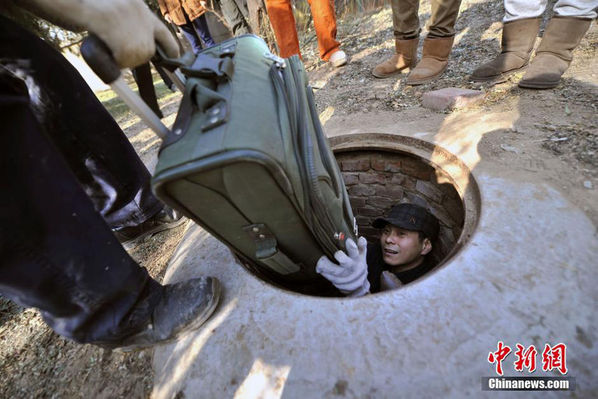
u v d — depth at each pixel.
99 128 1.17
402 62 2.24
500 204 1.01
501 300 0.77
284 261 0.86
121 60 0.59
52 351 1.08
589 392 0.64
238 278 0.98
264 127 0.63
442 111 1.64
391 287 1.48
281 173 0.61
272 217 0.75
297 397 0.71
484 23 2.67
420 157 1.46
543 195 1.00
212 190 0.64
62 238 0.64
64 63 1.05
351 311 0.81
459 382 0.67
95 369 0.97
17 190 0.58
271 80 0.79
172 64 0.67
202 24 3.55
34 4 0.56
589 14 1.40
